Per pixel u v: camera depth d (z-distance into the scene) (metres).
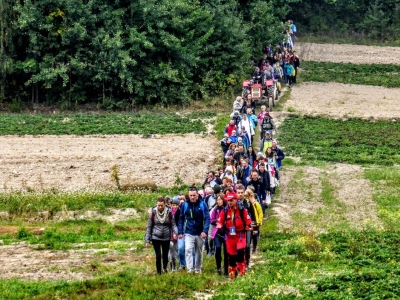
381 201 86.69
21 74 142.12
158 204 55.19
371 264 59.16
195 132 119.69
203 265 60.09
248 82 128.25
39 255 65.81
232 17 149.00
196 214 56.12
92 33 139.38
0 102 140.38
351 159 106.19
